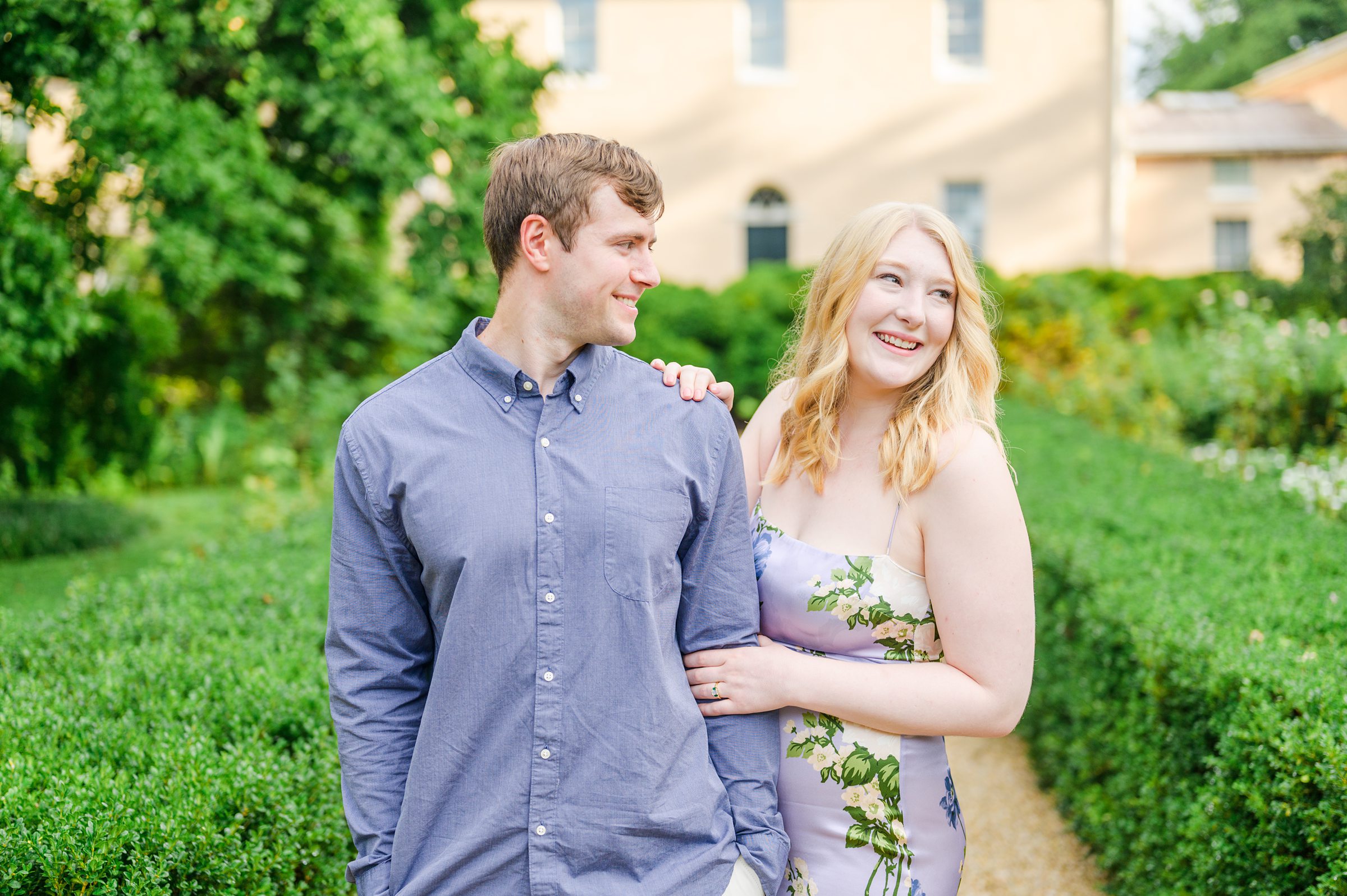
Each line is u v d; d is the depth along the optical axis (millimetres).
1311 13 27469
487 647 1492
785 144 15852
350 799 1573
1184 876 2457
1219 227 17922
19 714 2322
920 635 1780
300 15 7023
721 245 15945
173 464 9891
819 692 1671
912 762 1740
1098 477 5082
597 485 1524
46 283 5695
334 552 1577
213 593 3412
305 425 9461
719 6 15641
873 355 1786
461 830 1504
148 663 2645
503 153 1579
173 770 2045
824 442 1858
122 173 6242
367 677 1570
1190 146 17469
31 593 6098
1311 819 1947
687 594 1673
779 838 1656
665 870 1519
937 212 1823
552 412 1546
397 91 7273
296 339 9344
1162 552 3465
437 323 8984
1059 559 3693
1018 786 3879
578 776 1498
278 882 1984
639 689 1509
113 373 7465
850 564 1788
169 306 8500
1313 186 17375
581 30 15805
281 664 2705
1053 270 15703
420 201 8336
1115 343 10852
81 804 1834
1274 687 2162
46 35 5402
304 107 7477
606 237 1502
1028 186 15758
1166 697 2600
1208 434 8578
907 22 15664
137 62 5875
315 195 8430
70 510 7910
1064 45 15594
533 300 1548
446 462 1507
